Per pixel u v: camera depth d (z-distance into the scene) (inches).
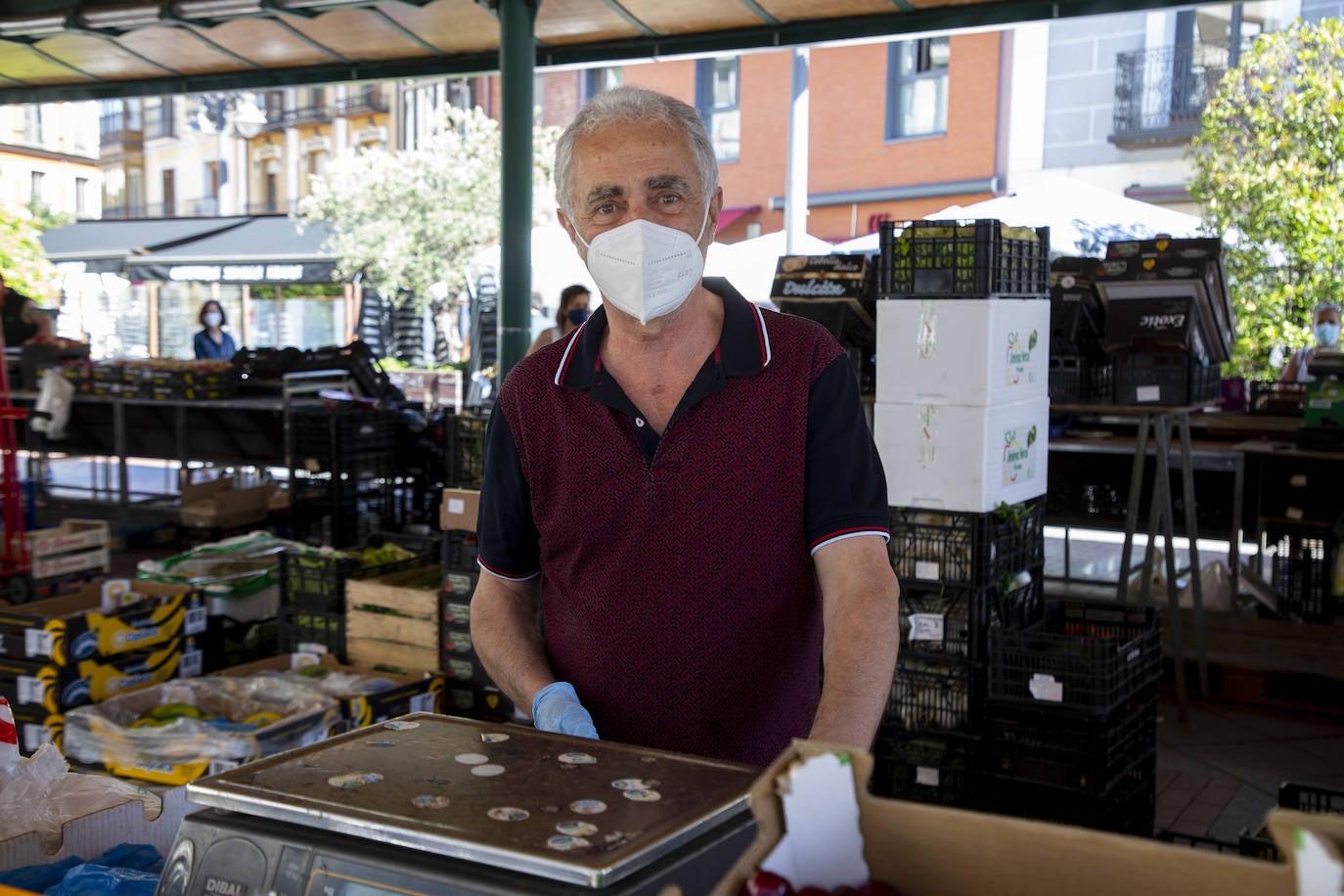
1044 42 660.1
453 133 737.6
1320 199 430.9
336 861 44.5
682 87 785.6
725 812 46.6
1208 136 470.0
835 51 721.6
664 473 69.7
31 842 68.5
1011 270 161.2
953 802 158.6
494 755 53.4
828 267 208.2
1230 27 618.8
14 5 287.1
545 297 516.1
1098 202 386.0
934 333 157.9
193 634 196.5
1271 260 448.1
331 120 1000.2
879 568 66.9
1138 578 266.5
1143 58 636.1
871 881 38.2
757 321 71.1
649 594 71.0
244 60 330.6
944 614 158.4
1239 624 243.3
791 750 37.2
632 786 49.0
